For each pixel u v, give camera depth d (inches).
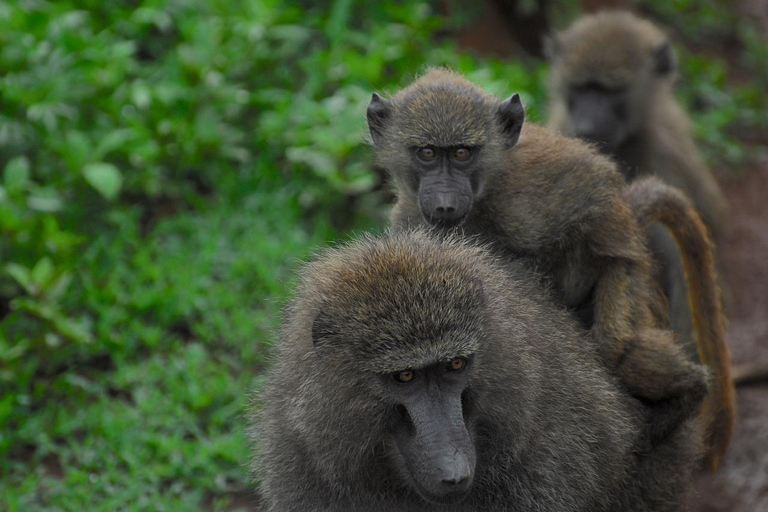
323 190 583.2
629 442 328.2
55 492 417.7
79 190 553.3
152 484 425.4
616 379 342.3
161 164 581.0
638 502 347.6
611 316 345.4
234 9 680.4
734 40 943.0
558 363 313.3
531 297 323.3
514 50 792.9
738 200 738.2
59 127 581.0
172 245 548.4
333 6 713.0
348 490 293.7
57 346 476.4
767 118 826.8
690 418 352.5
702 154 775.1
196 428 451.5
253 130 620.4
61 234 500.4
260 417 326.0
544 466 302.5
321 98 636.7
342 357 281.7
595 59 596.7
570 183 353.7
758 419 522.6
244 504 423.8
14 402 451.5
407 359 274.5
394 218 409.1
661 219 388.2
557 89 628.1
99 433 446.3
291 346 302.7
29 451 445.1
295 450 300.4
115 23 657.6
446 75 430.0
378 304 280.5
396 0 750.5
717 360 389.7
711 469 397.7
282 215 569.3
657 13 938.1
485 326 283.9
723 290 584.1
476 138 381.7
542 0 801.6
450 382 278.4
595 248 348.8
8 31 600.4
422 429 273.4
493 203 366.0
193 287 514.6
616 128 591.5
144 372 475.5
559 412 307.9
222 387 466.6
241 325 498.6
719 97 823.1
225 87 613.6
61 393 466.0
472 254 306.8
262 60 646.5
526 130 395.5
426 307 278.2
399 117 407.8
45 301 470.0
